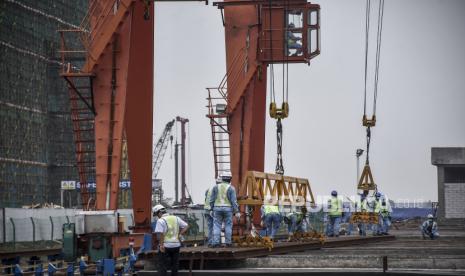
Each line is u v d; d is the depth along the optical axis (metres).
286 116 104.50
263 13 130.12
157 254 58.69
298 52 131.75
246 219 85.19
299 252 75.00
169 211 136.88
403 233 154.38
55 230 111.62
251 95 132.00
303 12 130.75
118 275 80.62
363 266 60.28
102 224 94.56
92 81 97.94
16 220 101.56
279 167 99.25
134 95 97.50
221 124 133.38
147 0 96.81
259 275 54.41
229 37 131.75
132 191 97.31
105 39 97.31
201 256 58.09
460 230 173.50
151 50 97.75
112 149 97.25
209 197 63.31
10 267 91.25
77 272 92.38
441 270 57.72
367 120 109.44
